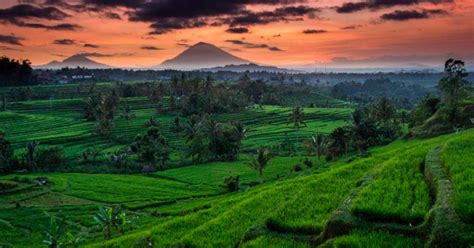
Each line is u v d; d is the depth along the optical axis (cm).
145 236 2692
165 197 7938
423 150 3222
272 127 15988
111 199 7856
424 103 10925
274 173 9338
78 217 6700
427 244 1532
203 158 11719
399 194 2058
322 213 2175
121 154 11738
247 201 2903
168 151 12031
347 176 3064
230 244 2158
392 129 10794
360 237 1673
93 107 16950
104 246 2862
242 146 13088
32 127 15275
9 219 6669
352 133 9919
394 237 1659
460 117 8169
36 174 10238
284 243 1888
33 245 5400
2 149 10850
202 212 3161
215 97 18950
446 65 9775
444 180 2047
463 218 1521
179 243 2272
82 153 12250
